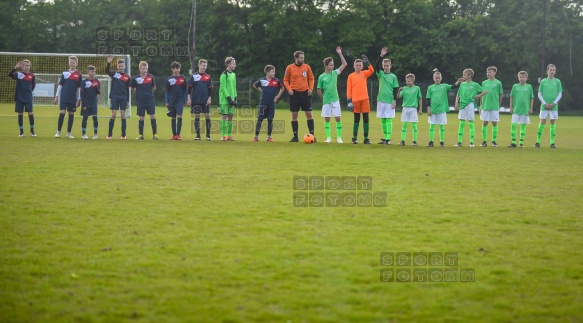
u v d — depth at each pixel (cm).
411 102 1692
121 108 1709
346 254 568
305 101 1692
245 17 5528
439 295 474
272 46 5603
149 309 437
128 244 589
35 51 5488
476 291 484
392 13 5672
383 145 1667
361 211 756
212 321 418
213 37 5400
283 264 536
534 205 813
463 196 872
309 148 1506
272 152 1391
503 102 5531
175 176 1008
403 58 5584
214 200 806
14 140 1588
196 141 1678
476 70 5750
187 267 524
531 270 534
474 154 1462
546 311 445
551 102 1747
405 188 929
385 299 464
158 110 4034
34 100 3328
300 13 5603
